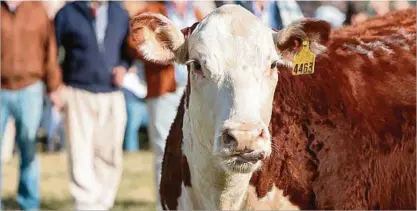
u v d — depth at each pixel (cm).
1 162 1065
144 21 545
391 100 596
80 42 996
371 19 673
